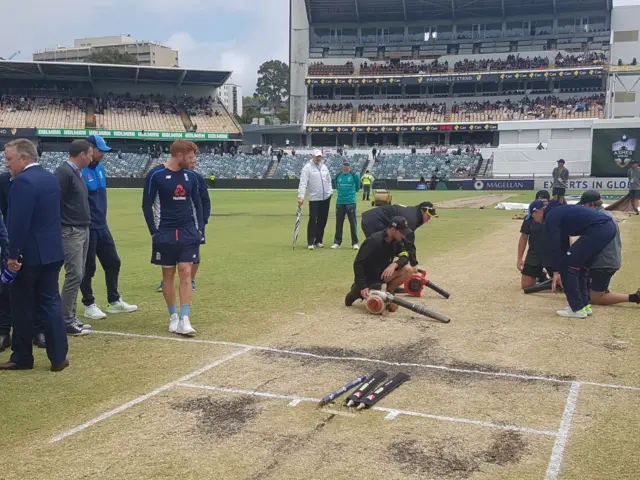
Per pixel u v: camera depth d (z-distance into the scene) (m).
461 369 5.36
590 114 52.91
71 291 6.36
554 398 4.70
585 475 3.56
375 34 62.75
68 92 58.19
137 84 60.34
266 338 6.28
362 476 3.54
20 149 5.25
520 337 6.33
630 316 7.20
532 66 56.50
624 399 4.69
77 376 5.21
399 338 6.29
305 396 4.74
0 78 57.22
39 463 3.70
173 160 6.36
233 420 4.30
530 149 47.34
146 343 6.13
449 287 8.86
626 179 34.25
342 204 13.01
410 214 8.27
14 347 5.36
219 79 59.94
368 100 60.34
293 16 62.91
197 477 3.54
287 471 3.60
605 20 57.94
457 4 59.28
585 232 6.94
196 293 8.48
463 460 3.74
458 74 56.16
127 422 4.28
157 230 6.39
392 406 4.54
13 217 5.10
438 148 52.16
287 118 94.81
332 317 7.12
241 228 18.14
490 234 15.56
